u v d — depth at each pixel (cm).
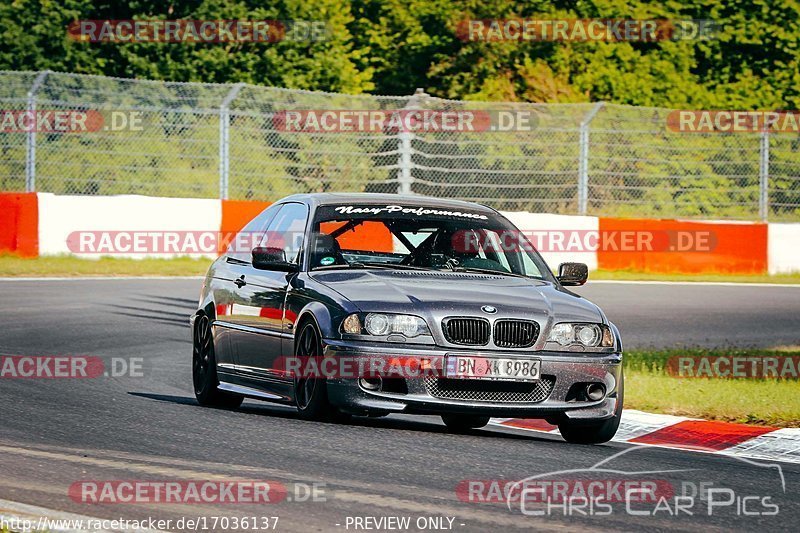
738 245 8638
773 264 8719
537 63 11094
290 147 8650
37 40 10012
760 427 3269
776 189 9431
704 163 9331
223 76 10194
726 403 3572
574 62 11388
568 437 3039
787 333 5762
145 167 8206
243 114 8231
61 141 8206
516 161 8988
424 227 3291
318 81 10612
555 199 8956
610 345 2964
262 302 3200
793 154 9556
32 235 7394
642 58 11550
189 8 10369
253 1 10606
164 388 3769
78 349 4484
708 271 8556
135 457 2488
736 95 11638
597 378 2917
